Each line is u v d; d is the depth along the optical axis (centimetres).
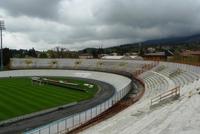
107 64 11431
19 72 11388
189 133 2106
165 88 5369
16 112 4809
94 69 11394
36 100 5853
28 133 3388
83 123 3656
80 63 12238
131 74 9444
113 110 4481
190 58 9806
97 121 3722
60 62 12600
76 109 5056
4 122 4178
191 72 6412
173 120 2530
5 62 13875
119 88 7575
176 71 7288
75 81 9281
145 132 2344
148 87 6500
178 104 3180
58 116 4531
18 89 7294
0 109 5009
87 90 7362
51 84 8338
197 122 2345
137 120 2853
